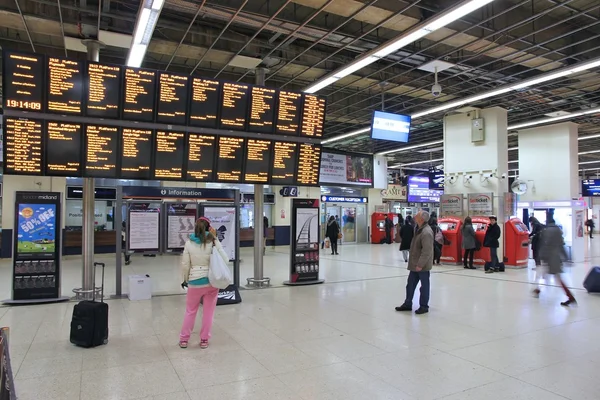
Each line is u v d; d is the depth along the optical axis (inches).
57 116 258.8
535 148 600.4
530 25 331.0
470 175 521.0
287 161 329.7
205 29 327.0
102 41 306.8
